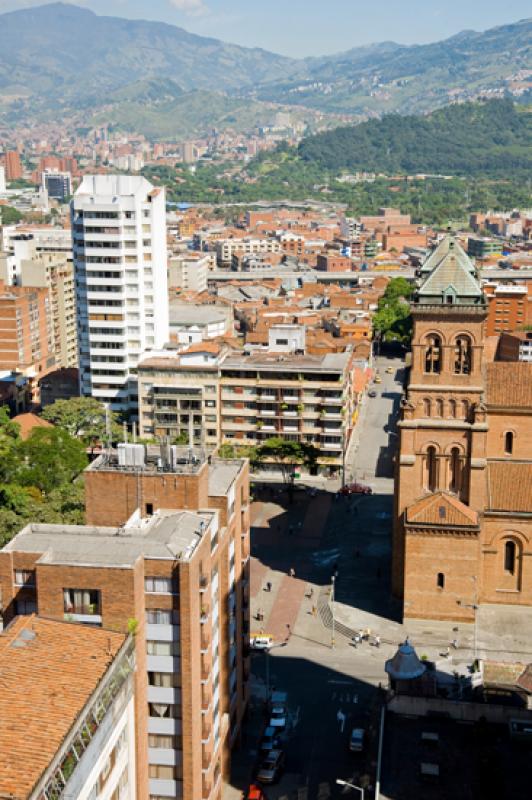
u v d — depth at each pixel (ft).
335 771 333.83
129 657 233.55
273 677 396.16
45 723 194.39
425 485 435.94
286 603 461.37
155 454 323.57
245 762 340.59
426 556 422.82
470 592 423.23
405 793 283.38
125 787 236.63
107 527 290.76
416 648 411.13
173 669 264.93
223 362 649.20
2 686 204.23
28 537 272.51
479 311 409.69
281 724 358.84
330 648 418.72
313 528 561.84
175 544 266.36
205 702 276.62
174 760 272.10
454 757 300.81
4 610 262.26
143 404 652.89
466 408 422.00
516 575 432.25
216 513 293.84
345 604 453.58
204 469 308.81
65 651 221.25
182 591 256.93
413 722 320.09
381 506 590.55
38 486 479.41
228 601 318.04
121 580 245.45
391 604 451.12
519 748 304.30
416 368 422.82
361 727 358.43
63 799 187.52
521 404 438.81
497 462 440.45
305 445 624.18
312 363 649.20
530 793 282.36
